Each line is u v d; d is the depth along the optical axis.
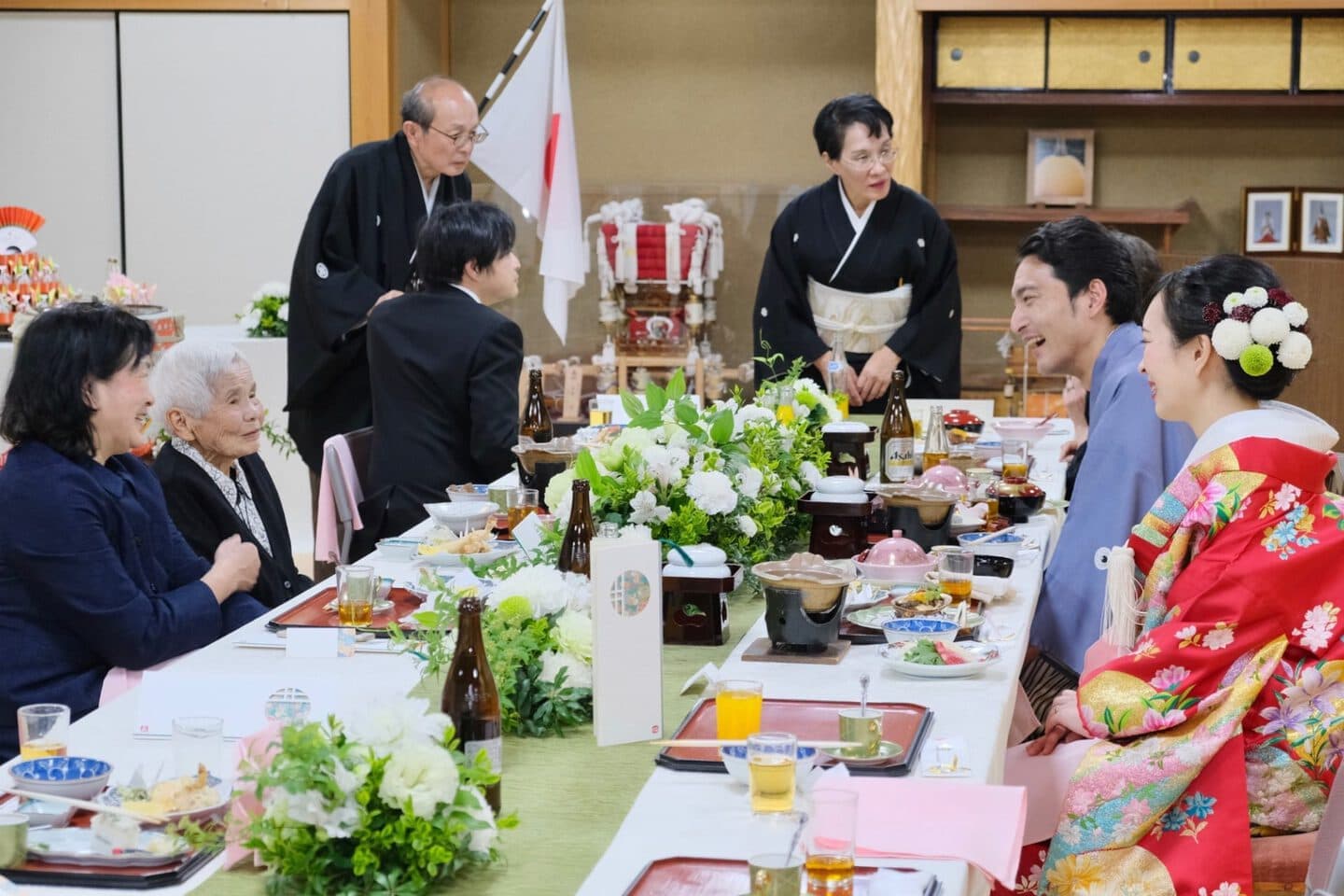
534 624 1.94
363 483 3.79
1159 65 6.65
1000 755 1.91
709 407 2.93
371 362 3.81
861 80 7.79
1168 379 2.39
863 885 1.42
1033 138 7.30
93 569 2.33
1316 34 6.55
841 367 5.04
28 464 2.36
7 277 5.44
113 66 7.25
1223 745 2.20
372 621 2.38
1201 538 2.27
